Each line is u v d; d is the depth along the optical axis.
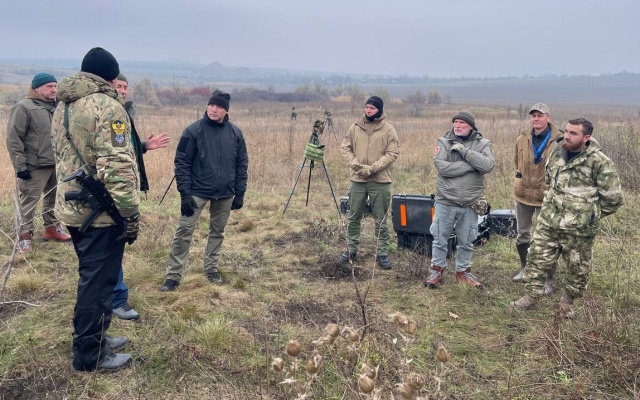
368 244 6.69
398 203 6.34
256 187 9.94
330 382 3.31
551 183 4.56
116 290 4.23
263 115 36.22
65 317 4.26
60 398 3.21
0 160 9.77
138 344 3.91
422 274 5.59
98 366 3.52
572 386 3.51
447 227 5.23
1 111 26.75
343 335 2.44
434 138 17.53
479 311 4.75
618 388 3.46
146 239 6.25
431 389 3.00
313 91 77.25
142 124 19.69
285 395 3.13
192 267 5.60
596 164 4.30
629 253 5.95
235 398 3.25
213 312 4.53
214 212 5.19
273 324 4.34
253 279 5.44
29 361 3.60
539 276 4.65
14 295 4.67
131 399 3.28
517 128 19.41
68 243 6.16
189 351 3.80
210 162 4.92
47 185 6.02
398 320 2.44
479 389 3.50
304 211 8.37
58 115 3.28
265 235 7.01
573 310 4.44
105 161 3.12
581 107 77.56
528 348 4.05
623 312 4.25
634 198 8.30
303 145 14.61
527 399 3.41
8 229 6.35
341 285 5.39
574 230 4.39
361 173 5.68
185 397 3.33
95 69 3.24
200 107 45.00
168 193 9.02
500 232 7.01
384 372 3.29
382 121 5.78
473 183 5.14
